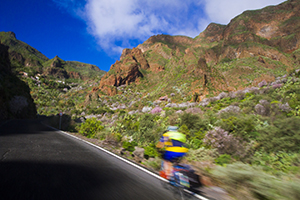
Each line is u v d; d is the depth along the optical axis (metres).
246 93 40.78
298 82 28.30
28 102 50.19
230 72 145.75
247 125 10.26
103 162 5.45
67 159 5.38
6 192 2.87
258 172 4.20
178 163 3.72
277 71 143.00
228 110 20.75
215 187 4.05
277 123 8.52
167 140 3.79
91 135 13.13
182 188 3.71
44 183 3.37
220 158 6.38
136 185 3.72
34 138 9.30
